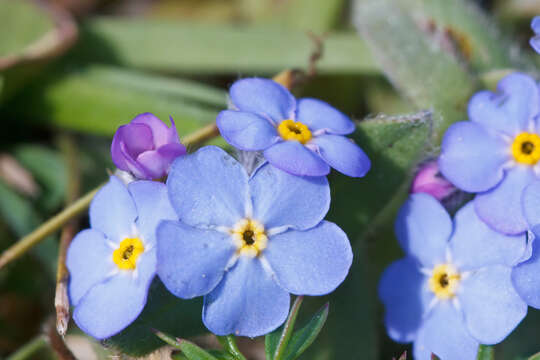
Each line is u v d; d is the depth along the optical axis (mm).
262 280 49
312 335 50
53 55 70
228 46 73
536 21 51
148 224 50
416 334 54
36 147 71
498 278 52
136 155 50
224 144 55
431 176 55
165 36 74
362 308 60
